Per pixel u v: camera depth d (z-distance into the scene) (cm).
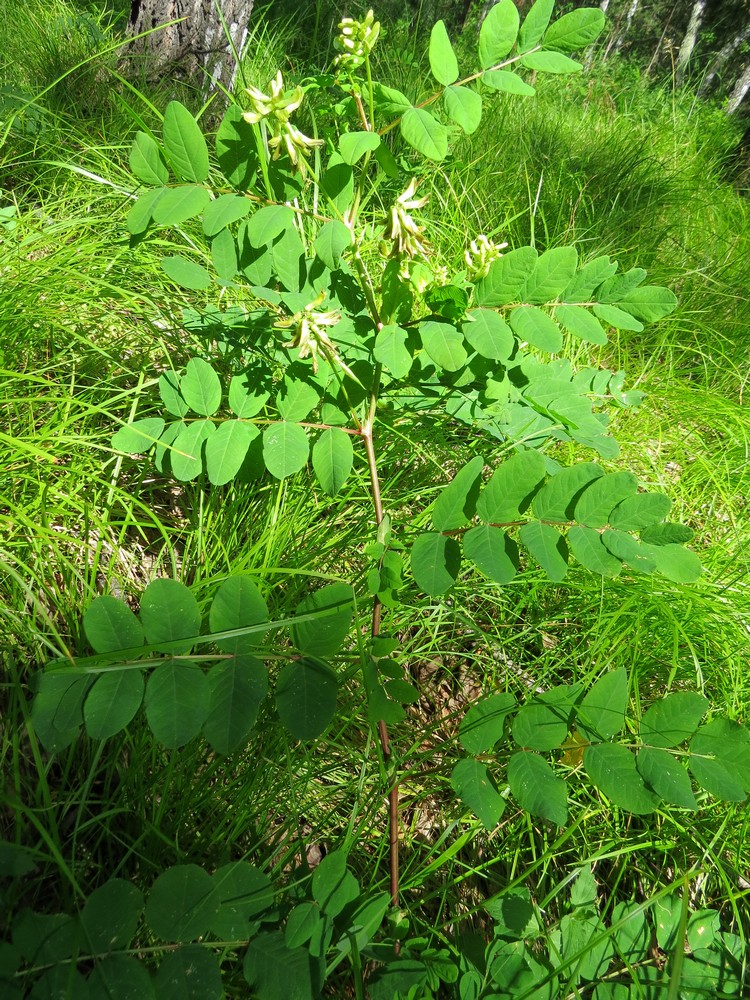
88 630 38
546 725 40
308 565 59
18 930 33
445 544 43
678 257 135
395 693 40
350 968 44
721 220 159
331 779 53
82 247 71
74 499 56
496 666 62
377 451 69
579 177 141
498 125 147
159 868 44
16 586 50
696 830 55
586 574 66
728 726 39
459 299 45
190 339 70
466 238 94
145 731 48
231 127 43
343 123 49
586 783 56
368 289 49
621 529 41
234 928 36
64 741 36
